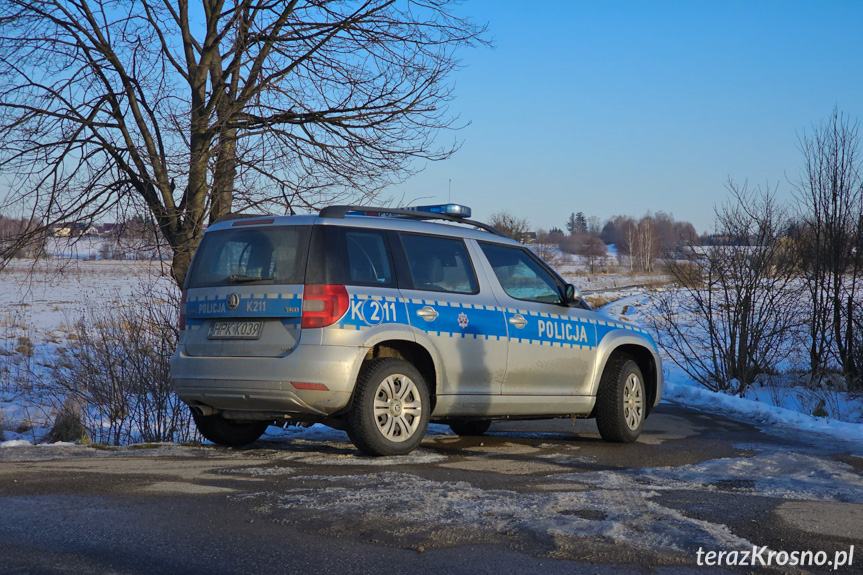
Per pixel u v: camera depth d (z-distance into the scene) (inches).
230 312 261.1
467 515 169.9
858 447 330.0
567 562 140.9
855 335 583.2
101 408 389.7
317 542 149.6
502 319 293.3
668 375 673.6
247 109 430.3
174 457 252.5
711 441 338.3
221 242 273.6
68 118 414.6
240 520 164.1
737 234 578.9
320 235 255.9
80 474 211.8
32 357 673.6
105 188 427.5
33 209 422.6
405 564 137.9
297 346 248.5
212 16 439.2
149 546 144.6
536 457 271.4
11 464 229.3
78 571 129.9
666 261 607.5
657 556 145.3
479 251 299.4
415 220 286.4
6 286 1541.6
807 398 527.2
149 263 437.7
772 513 181.8
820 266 578.6
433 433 348.5
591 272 3661.4
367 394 252.1
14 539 146.9
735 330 576.4
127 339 400.5
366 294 257.0
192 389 266.8
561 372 311.1
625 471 243.4
